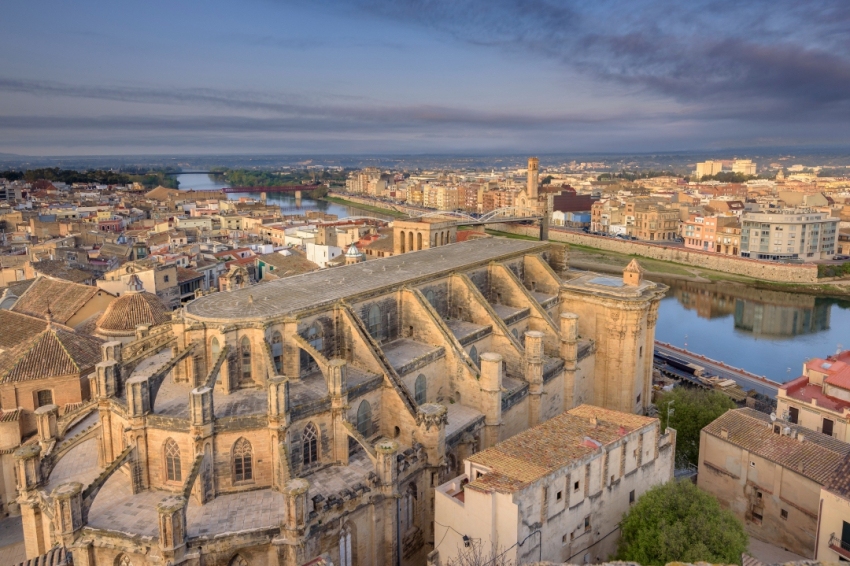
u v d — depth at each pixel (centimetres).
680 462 8656
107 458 6531
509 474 5506
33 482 6162
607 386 10256
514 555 5169
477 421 7631
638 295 9844
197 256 19738
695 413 8856
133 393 5834
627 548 5897
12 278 16400
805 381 8881
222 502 5775
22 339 9725
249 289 8050
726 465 7581
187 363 6862
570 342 9331
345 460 6500
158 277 14300
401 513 6488
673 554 5409
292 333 6838
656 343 15912
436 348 8256
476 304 9394
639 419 6681
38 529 6172
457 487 5947
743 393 11856
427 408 6856
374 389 7069
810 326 19325
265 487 5984
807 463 6812
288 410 5878
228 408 6197
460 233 19000
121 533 5184
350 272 9281
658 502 5850
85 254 17912
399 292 8638
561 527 5650
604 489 6097
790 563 3756
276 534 5312
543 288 11219
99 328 10144
